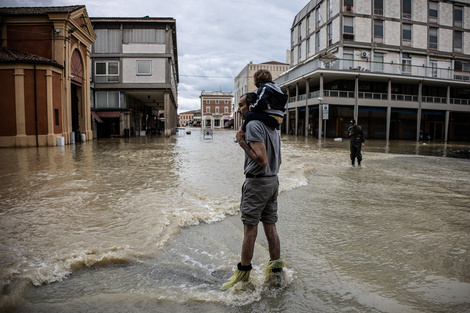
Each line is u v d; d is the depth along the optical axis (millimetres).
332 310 2229
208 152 14625
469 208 5129
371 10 34344
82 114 23672
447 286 2566
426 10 36438
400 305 2279
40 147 17141
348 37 33906
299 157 12859
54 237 3529
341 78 32906
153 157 12242
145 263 2947
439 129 38688
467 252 3289
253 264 2998
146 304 2275
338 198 5758
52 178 7359
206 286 2564
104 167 9297
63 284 2564
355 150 10297
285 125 45406
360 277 2729
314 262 3031
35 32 19078
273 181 2625
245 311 2215
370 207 5137
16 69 17109
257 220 2576
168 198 5414
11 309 2170
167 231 3711
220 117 93188
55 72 18500
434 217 4586
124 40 30609
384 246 3449
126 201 5191
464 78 35562
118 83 30672
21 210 4641
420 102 33281
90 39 23891
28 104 17484
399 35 35500
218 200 5316
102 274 2742
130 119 32125
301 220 4383
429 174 9031
